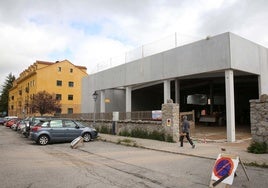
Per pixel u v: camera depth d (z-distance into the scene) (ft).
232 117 54.39
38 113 178.19
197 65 61.31
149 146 51.01
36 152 45.96
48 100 162.71
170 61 68.44
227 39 55.31
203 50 60.08
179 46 66.13
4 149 50.29
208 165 32.71
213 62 57.67
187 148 47.19
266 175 26.94
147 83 80.18
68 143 60.95
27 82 225.97
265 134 39.88
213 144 51.39
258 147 39.55
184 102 122.52
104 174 28.04
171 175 27.48
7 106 329.72
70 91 210.18
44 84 200.64
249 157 35.83
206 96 114.93
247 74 64.54
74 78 212.84
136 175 27.53
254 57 62.49
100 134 80.02
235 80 81.10
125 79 86.02
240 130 76.74
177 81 71.36
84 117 103.71
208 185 23.65
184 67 64.54
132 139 63.46
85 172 29.09
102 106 100.78
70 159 38.17
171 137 57.11
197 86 102.12
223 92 117.29
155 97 115.24
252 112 41.55
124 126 74.59
